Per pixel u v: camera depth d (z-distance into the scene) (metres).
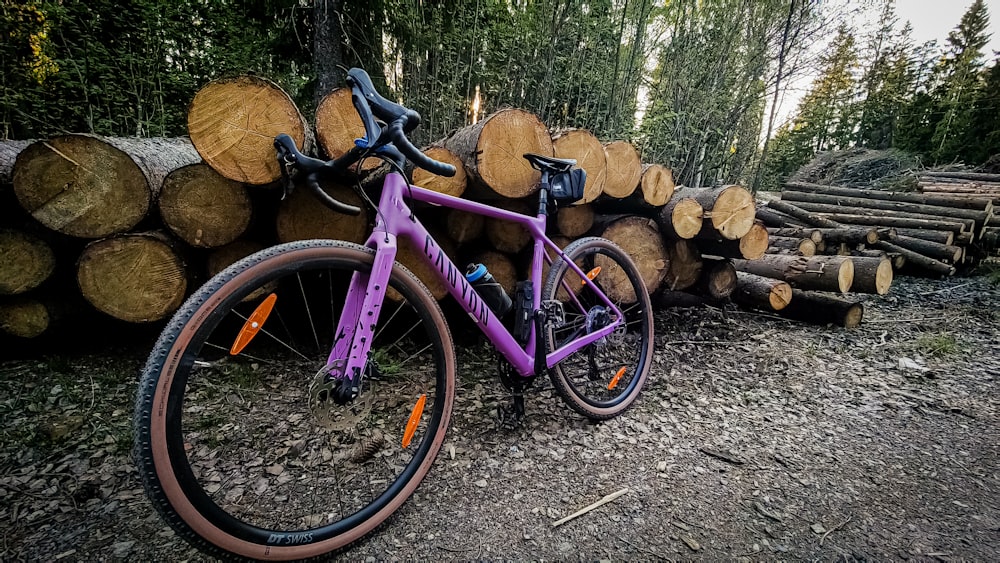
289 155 1.07
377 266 1.08
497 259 2.33
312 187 1.06
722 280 3.10
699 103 6.11
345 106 1.78
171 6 4.23
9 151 2.11
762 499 1.34
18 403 1.68
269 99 1.52
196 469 1.38
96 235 1.78
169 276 1.90
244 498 1.27
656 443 1.63
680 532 1.20
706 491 1.37
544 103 5.09
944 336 2.89
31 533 1.11
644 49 6.00
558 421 1.74
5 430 1.52
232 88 1.47
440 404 1.29
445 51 4.95
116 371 1.96
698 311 3.20
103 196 1.75
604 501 1.30
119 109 4.19
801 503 1.33
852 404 2.01
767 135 7.40
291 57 4.93
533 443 1.58
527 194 1.97
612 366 2.16
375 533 1.16
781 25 6.07
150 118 4.35
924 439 1.72
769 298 3.11
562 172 1.66
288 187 1.10
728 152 6.93
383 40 4.96
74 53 4.03
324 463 1.43
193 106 1.43
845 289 3.09
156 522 1.17
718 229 2.63
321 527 1.06
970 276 5.11
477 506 1.27
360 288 1.13
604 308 1.94
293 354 2.16
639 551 1.13
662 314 3.12
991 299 4.01
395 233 1.16
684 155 6.32
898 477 1.48
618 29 5.48
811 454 1.60
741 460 1.54
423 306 1.24
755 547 1.15
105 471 1.36
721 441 1.66
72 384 1.83
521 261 2.51
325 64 4.51
